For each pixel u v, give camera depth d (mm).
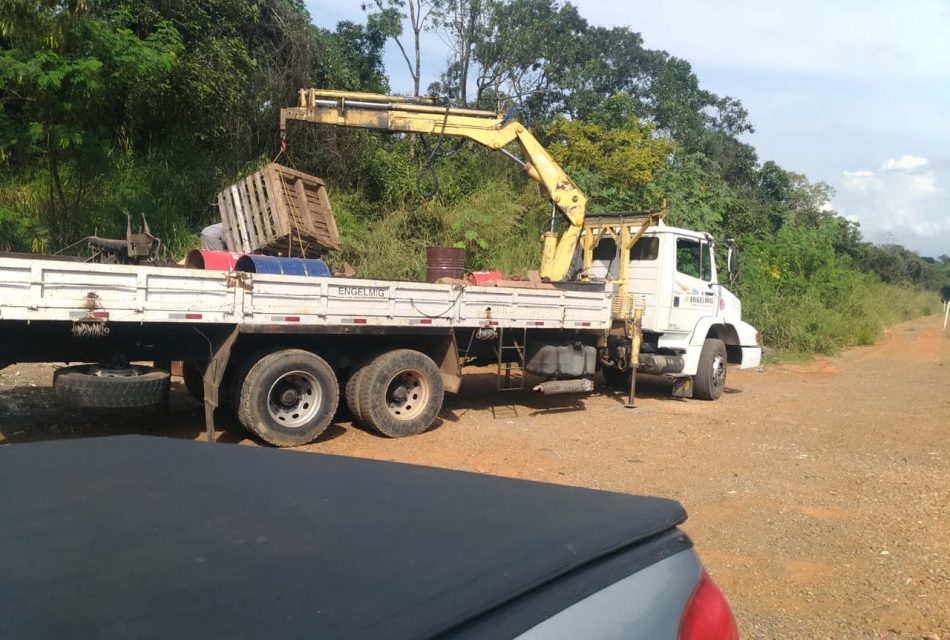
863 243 47625
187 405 9031
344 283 7355
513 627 1246
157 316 6289
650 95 36156
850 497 6191
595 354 9945
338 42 20750
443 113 10477
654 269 11156
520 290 8883
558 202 11039
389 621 1139
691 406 10969
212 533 1461
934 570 4617
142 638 1041
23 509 1575
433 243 16391
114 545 1380
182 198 14203
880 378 15141
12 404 8094
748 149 39500
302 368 7230
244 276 6754
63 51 10297
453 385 8328
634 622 1421
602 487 6266
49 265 5770
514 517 1643
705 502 5973
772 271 21797
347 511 1633
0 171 12133
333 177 17172
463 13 24797
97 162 11625
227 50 14648
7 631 1044
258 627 1088
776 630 3805
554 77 27406
